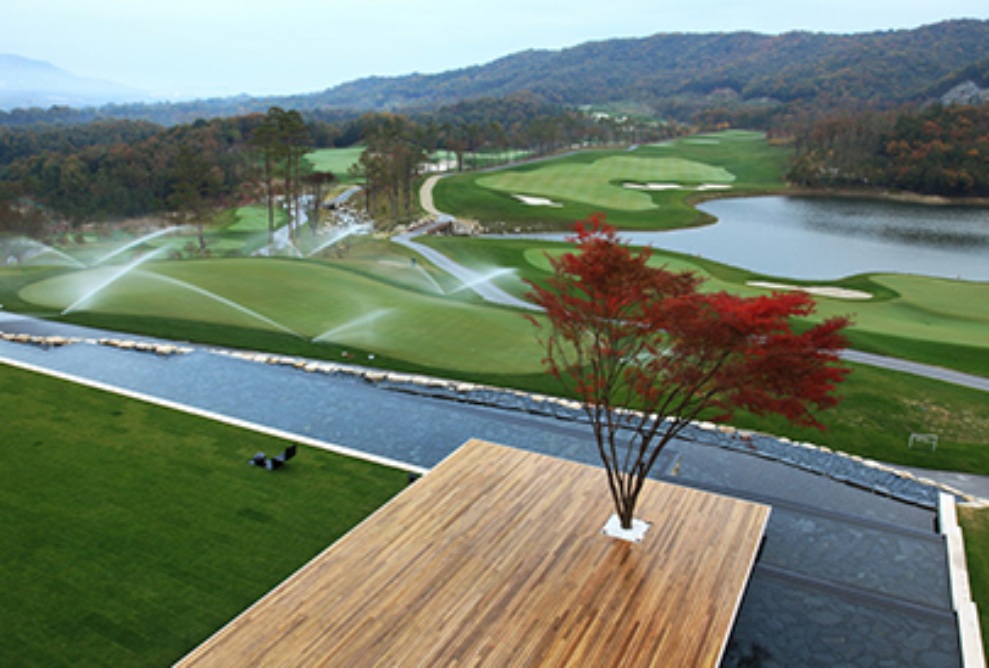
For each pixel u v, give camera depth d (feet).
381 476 55.06
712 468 60.95
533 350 86.79
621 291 39.58
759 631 39.27
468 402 72.08
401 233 227.61
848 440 68.08
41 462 54.90
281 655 31.53
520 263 158.71
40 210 233.14
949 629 40.01
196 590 40.32
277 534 46.34
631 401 73.20
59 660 34.68
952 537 50.06
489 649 32.19
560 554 39.93
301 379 76.18
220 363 79.77
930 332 109.09
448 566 38.45
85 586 40.32
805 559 47.37
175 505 49.39
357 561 38.70
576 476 49.37
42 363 77.87
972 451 67.41
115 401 67.21
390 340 88.22
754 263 197.98
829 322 36.96
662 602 35.99
